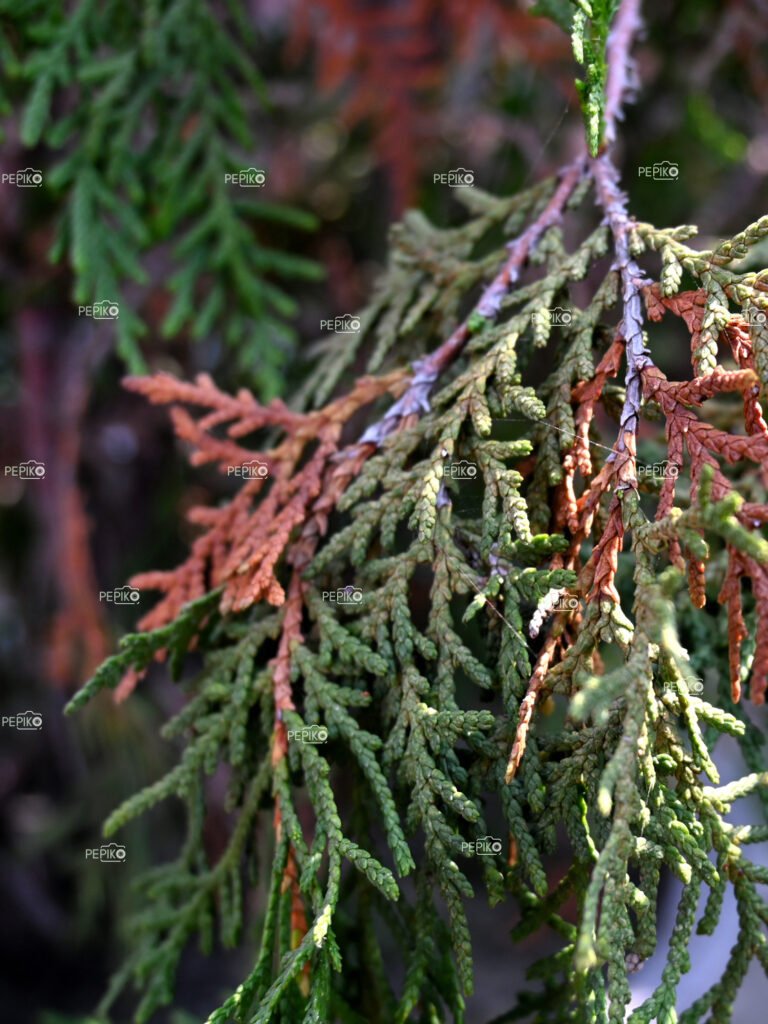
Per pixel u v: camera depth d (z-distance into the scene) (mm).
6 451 849
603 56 473
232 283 626
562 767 454
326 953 457
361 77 777
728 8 699
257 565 487
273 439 521
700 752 446
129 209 589
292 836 465
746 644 492
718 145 754
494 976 1030
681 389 452
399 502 472
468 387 474
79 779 905
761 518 439
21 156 731
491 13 720
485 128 825
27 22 593
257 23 861
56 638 734
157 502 851
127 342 579
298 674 477
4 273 750
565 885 459
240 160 611
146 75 592
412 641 466
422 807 458
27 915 1011
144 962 503
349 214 936
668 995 443
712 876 449
